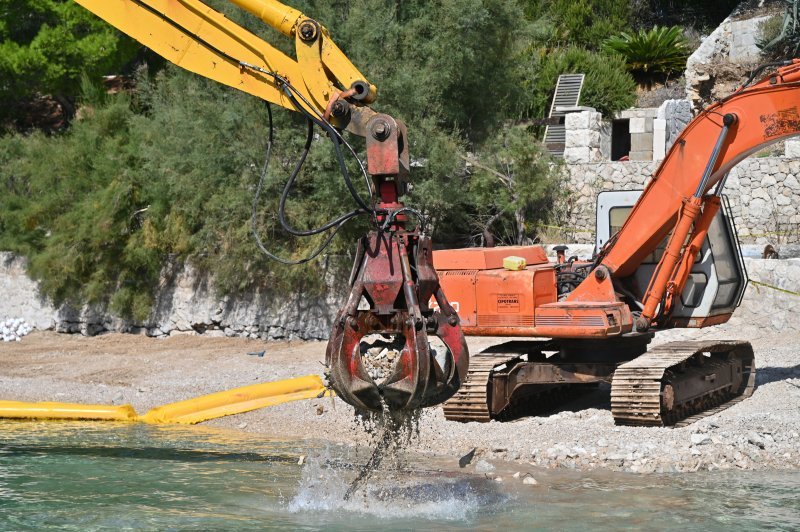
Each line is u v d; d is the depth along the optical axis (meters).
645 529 11.27
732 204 31.14
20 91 41.34
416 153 30.19
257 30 30.55
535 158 31.58
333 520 11.92
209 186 31.52
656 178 18.00
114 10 13.41
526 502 12.67
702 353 19.67
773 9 42.06
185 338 32.31
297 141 30.05
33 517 12.11
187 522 11.86
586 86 44.06
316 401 20.83
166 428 19.20
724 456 15.02
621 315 17.52
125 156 34.16
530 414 19.44
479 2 30.27
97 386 24.02
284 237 30.95
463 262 18.31
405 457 15.62
